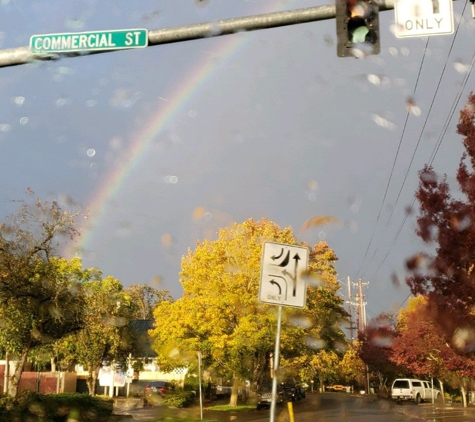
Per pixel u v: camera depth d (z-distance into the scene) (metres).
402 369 42.28
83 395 21.09
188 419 19.25
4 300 18.11
